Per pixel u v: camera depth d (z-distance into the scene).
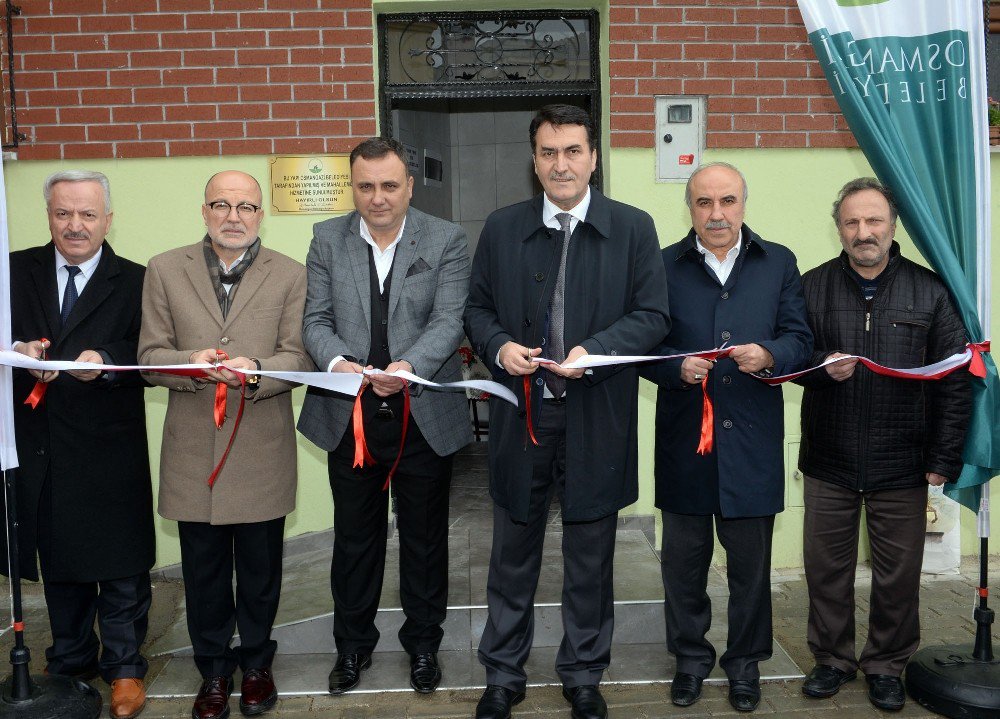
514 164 6.35
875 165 3.03
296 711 3.11
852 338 3.05
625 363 2.69
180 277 2.99
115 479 3.03
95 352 2.90
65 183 2.92
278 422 3.03
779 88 4.27
